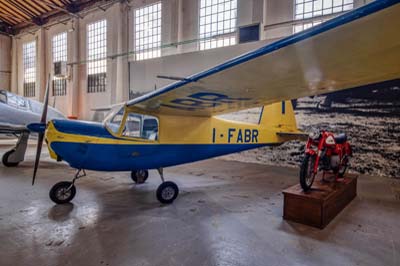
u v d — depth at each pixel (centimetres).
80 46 1108
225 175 509
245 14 693
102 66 1039
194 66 748
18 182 433
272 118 437
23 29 1384
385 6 113
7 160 565
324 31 137
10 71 1462
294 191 277
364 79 223
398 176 496
